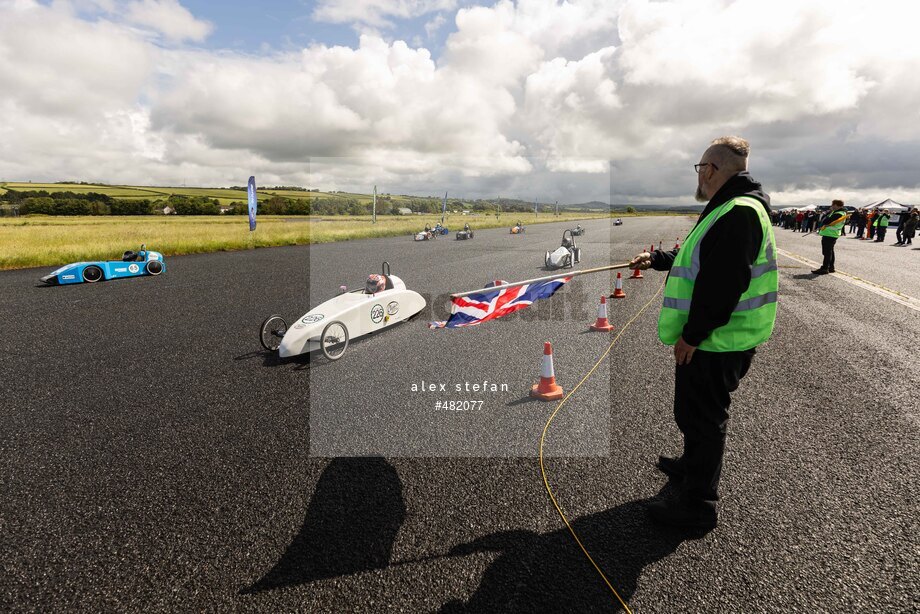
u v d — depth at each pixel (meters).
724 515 2.84
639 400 4.48
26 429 4.14
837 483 3.14
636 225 44.12
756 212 2.31
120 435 4.01
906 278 11.45
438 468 3.41
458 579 2.39
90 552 2.65
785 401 4.41
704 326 2.38
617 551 2.56
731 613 2.16
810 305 8.42
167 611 2.25
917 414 4.13
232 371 5.52
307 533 2.77
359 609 2.23
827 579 2.35
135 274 13.34
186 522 2.89
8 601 2.32
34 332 7.39
